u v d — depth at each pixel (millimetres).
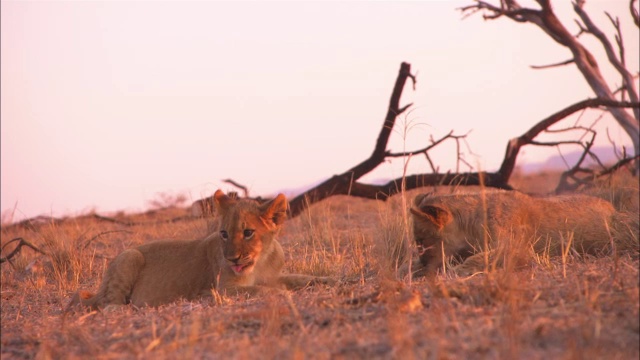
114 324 7250
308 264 12133
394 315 6137
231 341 5961
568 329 5559
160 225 21266
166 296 10125
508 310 6164
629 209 12453
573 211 10641
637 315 5816
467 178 19328
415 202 10883
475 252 10031
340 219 19453
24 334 7078
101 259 15133
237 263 9367
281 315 6805
